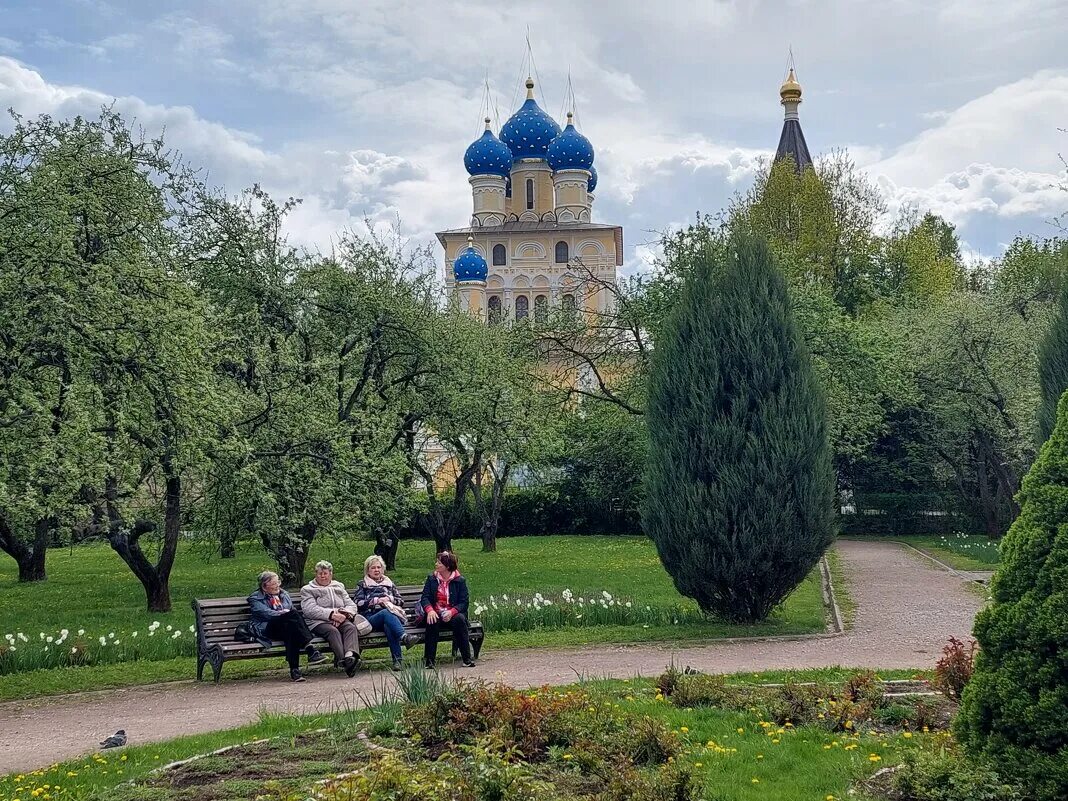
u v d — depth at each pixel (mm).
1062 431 5934
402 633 11523
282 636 11156
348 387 21859
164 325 14688
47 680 11234
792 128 60906
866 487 37938
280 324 21375
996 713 5801
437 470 27438
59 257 14219
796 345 14227
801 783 6375
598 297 54781
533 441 25812
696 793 5906
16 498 12977
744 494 13773
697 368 14156
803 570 14094
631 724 7176
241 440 16656
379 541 24688
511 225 66500
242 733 8078
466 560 26672
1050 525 5781
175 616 16750
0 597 20672
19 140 16172
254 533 19641
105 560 31656
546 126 69750
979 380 30969
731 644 12781
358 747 7238
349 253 22531
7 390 13703
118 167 16312
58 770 7234
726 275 14391
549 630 13805
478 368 23594
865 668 10734
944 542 30047
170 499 17453
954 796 5688
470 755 6324
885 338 33500
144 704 10062
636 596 17641
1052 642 5605
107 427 14594
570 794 5867
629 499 36906
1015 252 45906
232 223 20688
